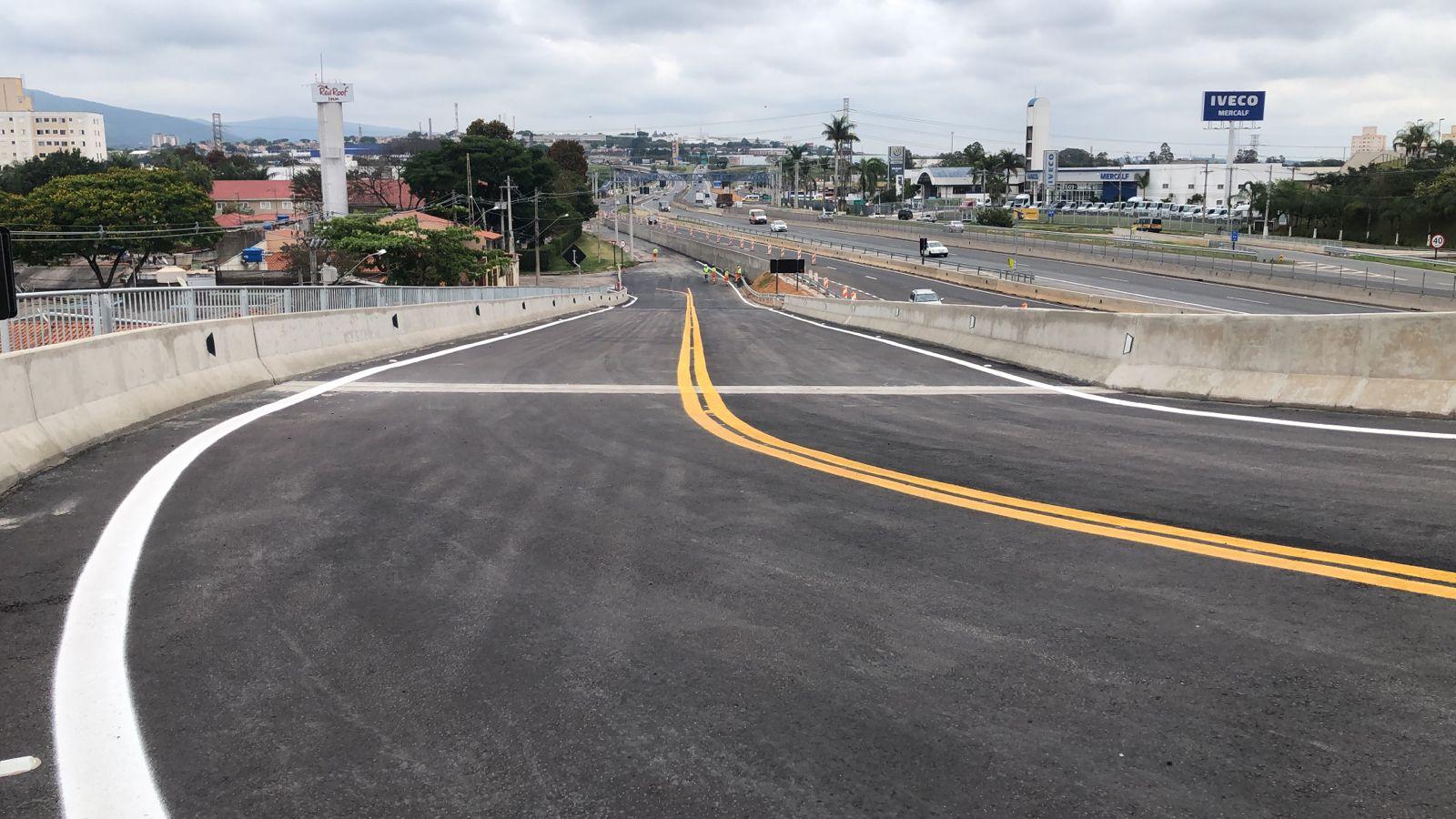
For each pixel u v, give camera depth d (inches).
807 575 215.2
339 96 3700.8
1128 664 167.9
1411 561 215.0
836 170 7249.0
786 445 363.3
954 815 124.7
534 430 394.3
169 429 396.2
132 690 161.3
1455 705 150.9
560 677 165.5
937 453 346.3
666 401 479.5
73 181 2837.1
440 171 4291.3
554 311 1676.9
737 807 127.0
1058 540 238.5
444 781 134.0
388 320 764.0
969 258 3617.1
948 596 201.3
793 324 1366.9
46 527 254.7
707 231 5935.0
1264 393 443.5
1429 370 392.2
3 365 320.2
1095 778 133.0
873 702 155.7
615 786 132.2
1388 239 3964.1
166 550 235.5
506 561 227.0
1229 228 4269.2
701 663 170.6
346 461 333.4
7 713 153.7
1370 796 127.8
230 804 129.0
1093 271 3051.2
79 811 127.3
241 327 525.0
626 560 227.0
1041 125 6860.2
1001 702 155.2
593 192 6742.1
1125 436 372.5
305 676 166.6
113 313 446.6
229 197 5004.9
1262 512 257.4
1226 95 4448.8
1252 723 147.0
